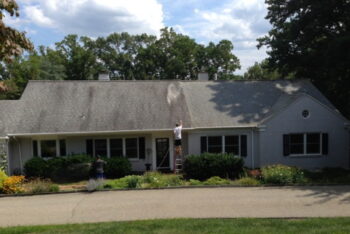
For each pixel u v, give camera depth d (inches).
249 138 911.7
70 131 845.8
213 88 1037.2
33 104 913.5
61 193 656.4
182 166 866.8
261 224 410.3
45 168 795.4
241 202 555.5
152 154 904.3
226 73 2389.3
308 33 1121.4
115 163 823.7
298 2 1096.8
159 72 2431.1
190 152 895.1
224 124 898.1
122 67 2524.6
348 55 952.3
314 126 908.6
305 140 912.9
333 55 979.9
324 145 912.9
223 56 2348.7
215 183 706.8
